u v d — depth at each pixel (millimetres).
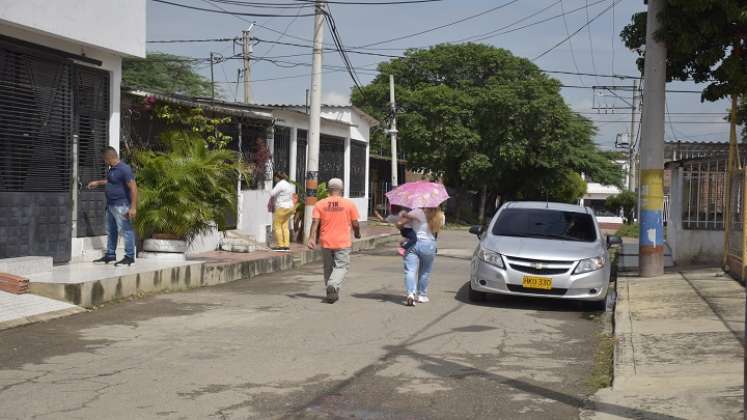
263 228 20906
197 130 16891
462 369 7449
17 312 9359
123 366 7234
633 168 52500
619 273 15703
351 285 13875
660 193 14578
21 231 11398
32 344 8141
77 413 5719
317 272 16391
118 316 9977
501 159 43625
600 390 6660
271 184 21359
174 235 13594
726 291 11961
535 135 44156
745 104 18391
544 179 47438
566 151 45094
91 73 13367
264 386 6609
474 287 11695
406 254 11562
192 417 5688
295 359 7672
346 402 6180
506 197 52094
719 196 16188
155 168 13352
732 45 14070
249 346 8266
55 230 12086
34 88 11703
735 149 14141
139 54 14023
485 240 12062
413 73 48469
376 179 46094
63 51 12484
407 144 44562
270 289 13234
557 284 11180
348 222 11656
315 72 20688
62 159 12266
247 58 36219
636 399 6301
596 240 12117
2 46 11078
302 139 24016
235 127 19469
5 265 10539
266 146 20938
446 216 49750
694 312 10305
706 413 5820
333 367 7367
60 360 7441
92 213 13406
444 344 8641
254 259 15578
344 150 29266
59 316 9711
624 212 52844
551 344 8891
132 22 13836
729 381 6730
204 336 8781
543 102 42594
